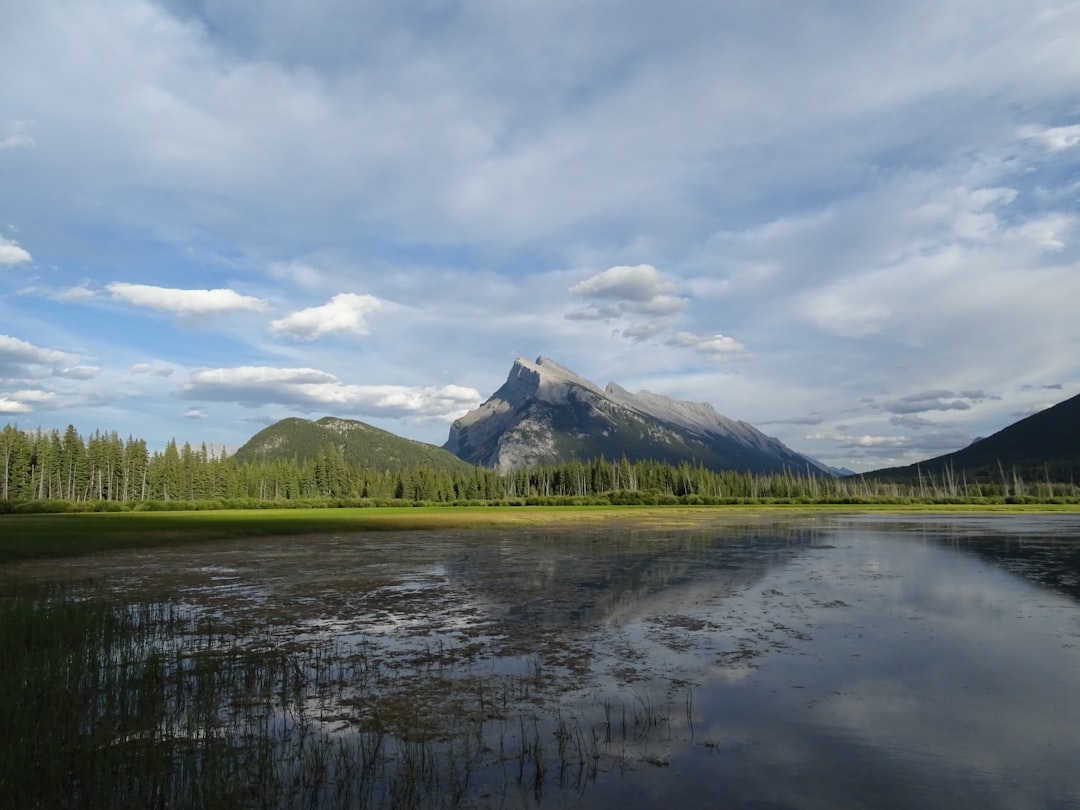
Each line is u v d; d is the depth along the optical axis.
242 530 58.16
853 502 151.88
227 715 12.53
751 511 117.69
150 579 31.91
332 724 12.15
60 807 8.43
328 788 9.31
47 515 79.69
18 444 118.56
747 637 19.41
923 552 44.47
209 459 162.50
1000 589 28.42
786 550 46.06
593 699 13.65
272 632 20.33
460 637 19.59
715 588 28.92
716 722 12.27
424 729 11.91
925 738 11.52
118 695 13.22
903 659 16.86
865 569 35.38
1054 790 9.56
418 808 8.74
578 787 9.47
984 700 13.61
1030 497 151.50
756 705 13.27
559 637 19.53
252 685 14.54
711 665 16.33
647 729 11.89
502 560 40.16
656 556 42.28
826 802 9.08
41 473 118.62
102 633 18.44
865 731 11.84
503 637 19.55
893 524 78.38
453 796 9.13
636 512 109.81
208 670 15.44
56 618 19.14
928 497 166.25
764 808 8.88
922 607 24.25
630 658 17.05
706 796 9.22
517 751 10.88
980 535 60.09
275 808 8.70
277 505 119.94
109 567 36.66
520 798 9.10
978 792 9.47
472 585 30.02
